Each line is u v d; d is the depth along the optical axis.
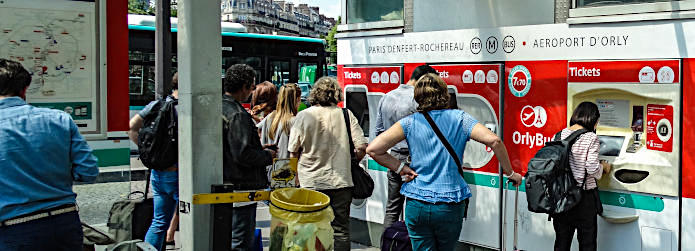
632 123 4.52
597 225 4.74
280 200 3.70
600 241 4.73
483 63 5.22
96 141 4.22
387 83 5.88
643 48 4.37
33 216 3.20
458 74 5.39
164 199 4.84
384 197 5.96
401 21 5.79
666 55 4.28
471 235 5.43
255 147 4.21
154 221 4.82
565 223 4.50
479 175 5.34
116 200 4.34
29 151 3.21
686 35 4.18
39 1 3.95
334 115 4.77
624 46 4.45
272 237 3.54
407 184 3.98
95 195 4.27
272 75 16.83
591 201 4.41
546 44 4.84
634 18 4.38
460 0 5.37
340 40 6.30
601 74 4.57
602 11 4.52
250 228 4.31
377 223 6.03
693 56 4.17
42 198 3.24
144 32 14.55
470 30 5.29
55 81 4.04
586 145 4.33
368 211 6.12
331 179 4.69
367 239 6.16
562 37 4.75
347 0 6.24
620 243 4.62
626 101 4.52
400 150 5.41
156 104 4.77
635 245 4.55
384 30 5.89
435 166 3.86
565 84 4.75
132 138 4.96
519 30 4.98
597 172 4.29
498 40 5.12
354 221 6.29
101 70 4.21
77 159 3.38
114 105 4.29
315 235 3.49
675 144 4.30
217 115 3.65
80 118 4.15
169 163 4.67
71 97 4.11
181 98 3.64
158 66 9.48
